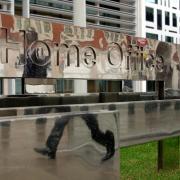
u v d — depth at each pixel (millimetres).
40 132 2537
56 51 4199
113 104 4145
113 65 4793
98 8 25453
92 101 5430
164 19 39719
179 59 5762
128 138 4293
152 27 37750
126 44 4938
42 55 4074
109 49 4738
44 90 6160
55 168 2621
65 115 2674
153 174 6445
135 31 28500
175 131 5039
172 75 5676
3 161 2361
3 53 3793
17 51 3883
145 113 4535
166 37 39969
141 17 29047
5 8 18297
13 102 4492
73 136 2723
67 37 4289
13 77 3875
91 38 4527
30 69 3982
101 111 2967
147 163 7676
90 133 2824
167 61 5562
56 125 2621
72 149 2717
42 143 2547
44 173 2559
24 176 2455
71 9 22609
